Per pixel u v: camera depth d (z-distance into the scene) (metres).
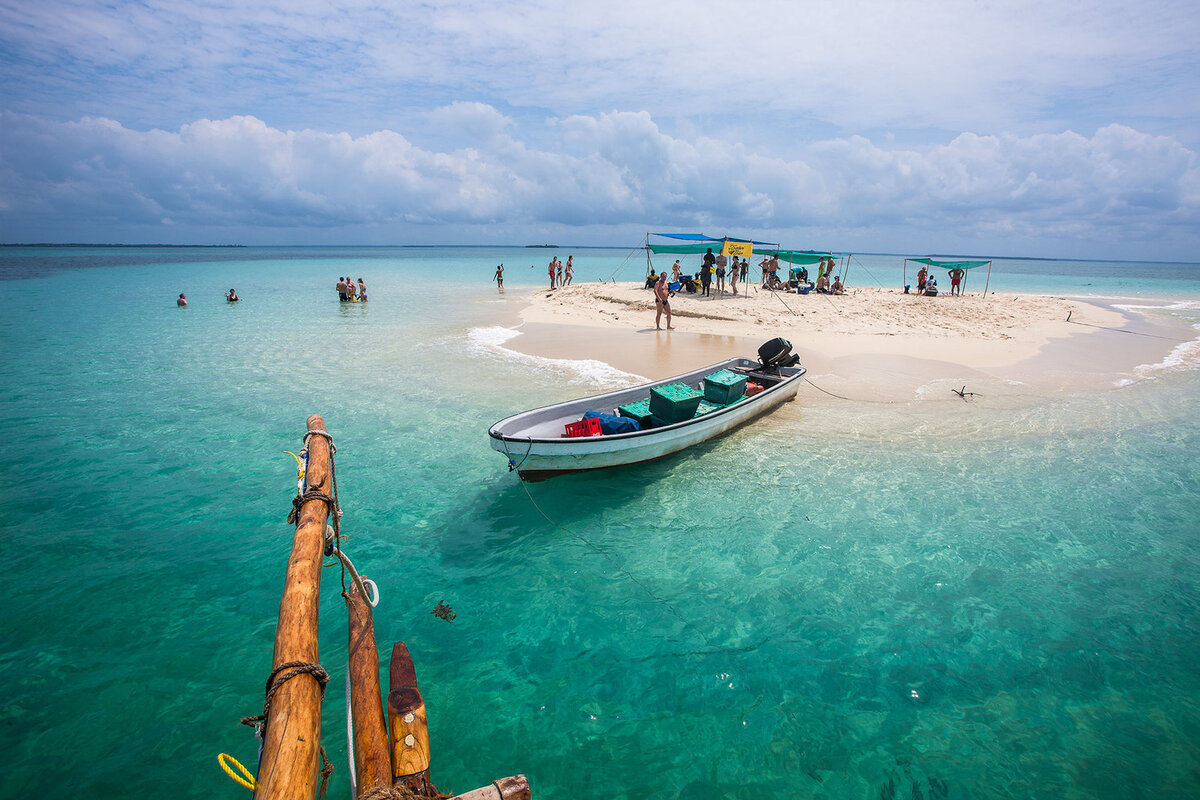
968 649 5.71
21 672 5.20
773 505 8.42
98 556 6.99
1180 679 5.32
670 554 7.28
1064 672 5.41
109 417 11.55
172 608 6.13
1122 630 5.96
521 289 40.03
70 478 8.95
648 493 8.76
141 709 4.86
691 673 5.39
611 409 10.13
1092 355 18.09
